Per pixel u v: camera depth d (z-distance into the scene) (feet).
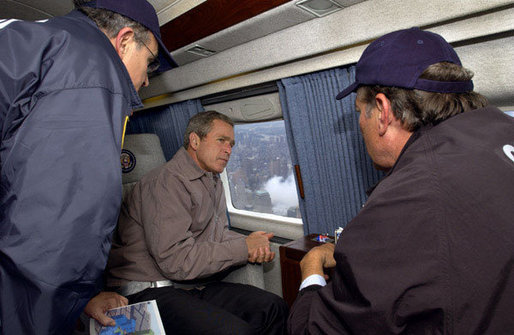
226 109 8.44
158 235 5.09
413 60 2.35
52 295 2.16
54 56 2.26
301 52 5.71
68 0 5.66
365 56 2.71
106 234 2.41
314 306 2.27
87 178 2.27
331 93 6.03
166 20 6.12
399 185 1.93
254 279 5.97
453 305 1.62
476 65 4.44
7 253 2.06
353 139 5.99
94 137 2.31
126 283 5.41
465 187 1.76
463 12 3.99
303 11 4.90
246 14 5.16
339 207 6.48
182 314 4.56
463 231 1.69
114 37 2.86
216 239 6.43
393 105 2.42
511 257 1.62
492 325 1.61
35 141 2.14
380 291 1.77
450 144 2.01
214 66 7.09
